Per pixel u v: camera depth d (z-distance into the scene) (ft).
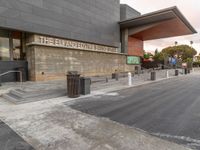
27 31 45.11
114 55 82.12
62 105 23.85
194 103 25.00
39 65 46.91
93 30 69.31
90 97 29.73
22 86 36.60
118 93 34.04
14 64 46.03
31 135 13.60
